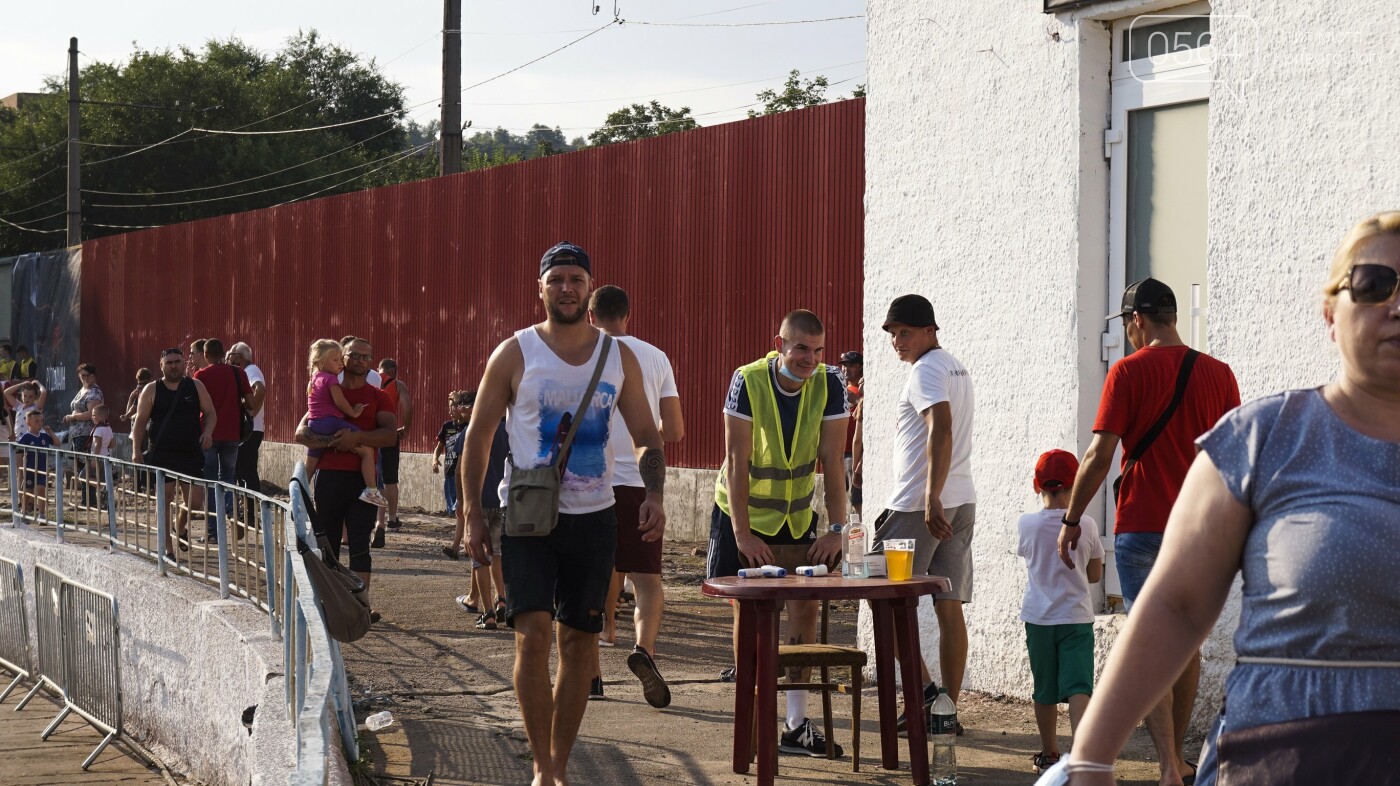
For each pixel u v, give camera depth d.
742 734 5.92
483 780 6.02
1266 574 2.41
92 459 11.31
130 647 9.38
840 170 14.05
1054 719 6.05
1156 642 2.51
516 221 19.08
